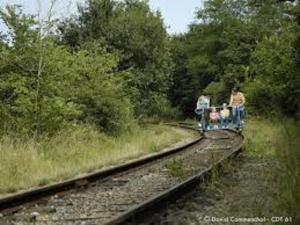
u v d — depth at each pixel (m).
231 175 13.24
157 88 43.88
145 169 15.45
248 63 64.12
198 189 11.22
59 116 20.02
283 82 29.78
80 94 25.30
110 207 9.59
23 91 19.62
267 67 32.88
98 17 39.97
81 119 25.16
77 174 14.15
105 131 26.58
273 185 10.72
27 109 19.41
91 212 9.15
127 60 41.12
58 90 21.39
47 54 21.19
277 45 32.88
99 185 12.42
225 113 31.80
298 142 11.68
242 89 44.41
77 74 24.00
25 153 14.72
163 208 9.31
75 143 18.66
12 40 20.97
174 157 18.48
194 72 77.31
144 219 8.42
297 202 7.99
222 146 22.44
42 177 12.86
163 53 43.81
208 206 9.62
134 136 27.22
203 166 15.50
